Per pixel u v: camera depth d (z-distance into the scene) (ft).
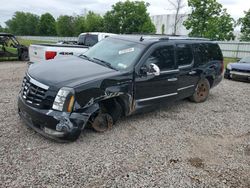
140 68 16.71
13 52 51.67
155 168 12.62
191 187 11.41
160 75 18.16
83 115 13.78
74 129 13.56
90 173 11.76
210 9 78.79
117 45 18.70
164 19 155.22
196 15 80.12
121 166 12.53
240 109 23.89
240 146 15.89
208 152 14.79
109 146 14.39
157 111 21.27
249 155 14.82
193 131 17.67
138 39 18.83
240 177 12.50
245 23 95.91
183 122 19.20
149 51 17.52
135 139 15.58
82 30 234.38
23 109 14.35
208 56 23.93
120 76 15.58
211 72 24.26
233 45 97.55
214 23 79.66
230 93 30.76
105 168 12.25
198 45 22.77
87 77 14.47
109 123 16.29
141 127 17.51
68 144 14.08
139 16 165.27
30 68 16.02
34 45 29.04
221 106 24.36
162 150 14.52
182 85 20.86
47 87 13.51
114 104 16.11
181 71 20.22
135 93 16.72
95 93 14.24
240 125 19.57
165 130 17.38
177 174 12.28
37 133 14.96
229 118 21.02
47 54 27.04
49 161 12.37
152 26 154.92
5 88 25.11
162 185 11.35
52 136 13.47
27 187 10.45
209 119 20.38
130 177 11.73
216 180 12.09
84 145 14.20
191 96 23.98
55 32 308.60
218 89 32.83
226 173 12.75
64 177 11.30
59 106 13.26
